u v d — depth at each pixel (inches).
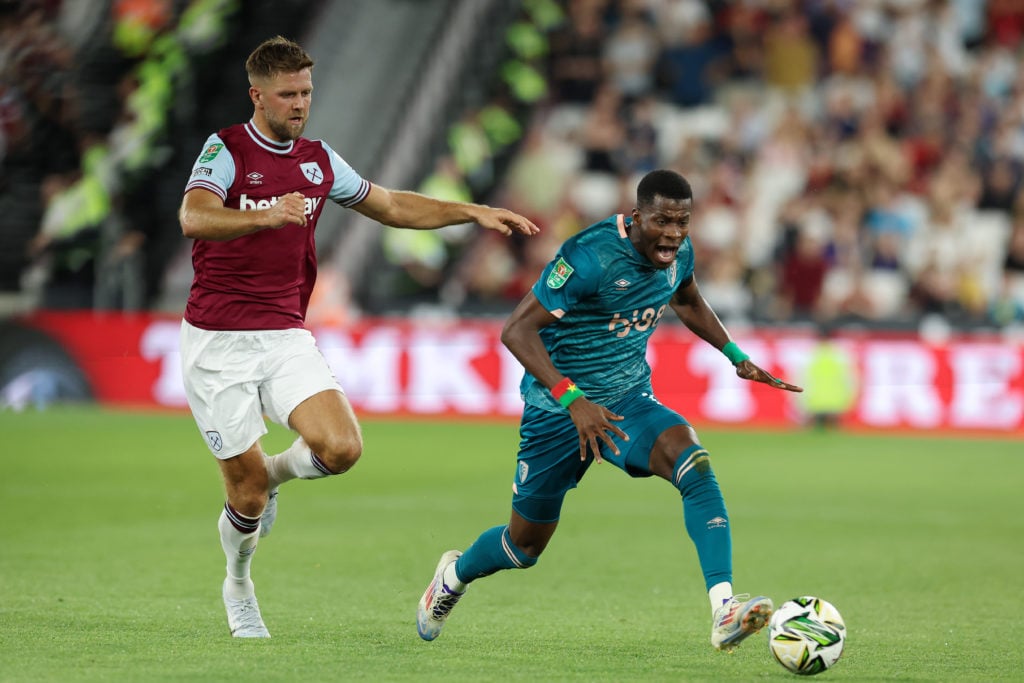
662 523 1416.1
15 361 2561.5
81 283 2861.7
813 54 3041.3
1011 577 1098.7
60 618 852.6
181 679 657.0
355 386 2568.9
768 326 2532.0
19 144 3019.2
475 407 2517.2
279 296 796.0
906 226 2795.3
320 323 2640.3
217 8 3122.5
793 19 3043.8
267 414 802.2
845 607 956.0
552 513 765.3
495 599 973.8
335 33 3058.6
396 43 3024.1
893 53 3036.4
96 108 3107.8
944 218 2800.2
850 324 2507.4
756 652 770.8
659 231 716.0
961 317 2512.3
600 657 748.6
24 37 3046.3
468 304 2674.7
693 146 2910.9
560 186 2965.1
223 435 786.8
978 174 2866.6
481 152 2987.2
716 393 2458.2
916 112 2945.4
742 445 2185.0
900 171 2842.0
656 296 754.8
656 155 2950.3
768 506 1547.7
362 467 1857.8
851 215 2748.5
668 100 3078.2
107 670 679.1
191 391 796.0
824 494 1651.1
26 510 1417.3
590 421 705.0
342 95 2947.8
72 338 2586.1
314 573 1079.0
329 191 805.2
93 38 3179.1
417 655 743.7
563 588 1026.7
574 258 732.0
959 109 2950.3
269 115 771.4
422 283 2832.2
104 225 2822.3
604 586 1038.4
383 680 664.4
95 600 929.5
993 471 1887.3
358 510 1476.4
